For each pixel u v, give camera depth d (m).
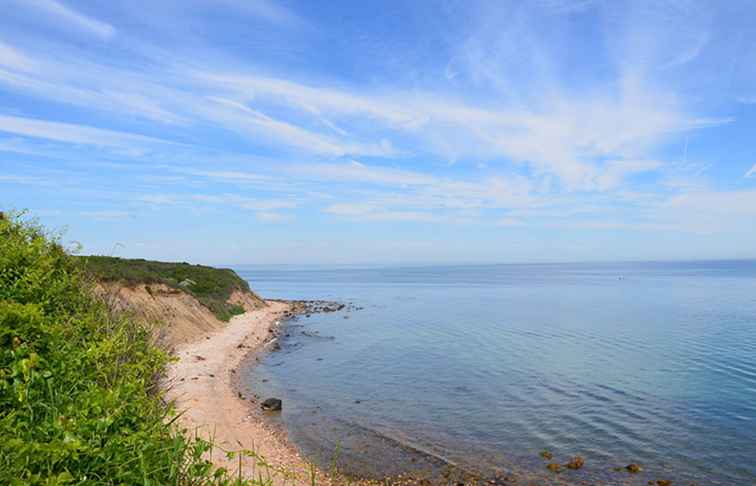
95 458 4.95
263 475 13.41
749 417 20.48
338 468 15.15
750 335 42.06
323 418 20.20
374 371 29.62
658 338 41.38
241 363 30.84
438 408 21.88
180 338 33.44
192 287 52.16
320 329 49.53
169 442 5.86
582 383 26.34
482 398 23.53
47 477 4.41
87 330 7.63
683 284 134.62
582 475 14.88
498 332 46.31
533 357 33.97
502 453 16.64
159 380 8.72
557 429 19.11
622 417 20.58
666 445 17.39
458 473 14.99
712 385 25.81
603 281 167.38
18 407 5.42
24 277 7.79
